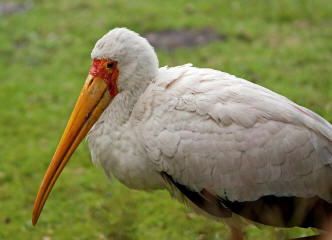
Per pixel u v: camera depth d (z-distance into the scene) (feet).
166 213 38.45
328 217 23.11
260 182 22.65
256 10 73.00
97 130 24.97
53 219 39.47
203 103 23.07
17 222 39.40
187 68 24.85
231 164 22.67
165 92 23.89
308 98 47.73
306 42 63.41
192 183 23.47
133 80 24.50
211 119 22.94
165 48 63.62
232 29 67.46
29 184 43.45
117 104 24.59
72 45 66.80
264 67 57.47
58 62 63.46
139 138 23.94
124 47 24.36
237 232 25.36
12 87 58.34
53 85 58.70
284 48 61.98
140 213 38.45
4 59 64.69
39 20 73.77
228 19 70.74
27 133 50.65
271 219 23.30
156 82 24.36
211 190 23.30
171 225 37.01
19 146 48.73
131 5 76.79
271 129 22.49
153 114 23.67
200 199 23.94
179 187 24.00
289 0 75.15
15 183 43.75
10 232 38.29
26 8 78.48
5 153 47.70
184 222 35.73
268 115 22.66
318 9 72.02
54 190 42.68
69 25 71.72
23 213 40.34
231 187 22.91
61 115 53.26
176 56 61.36
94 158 25.58
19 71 61.98
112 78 24.64
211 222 28.32
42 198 24.94
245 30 66.95
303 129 22.53
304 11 71.67
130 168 24.52
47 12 76.38
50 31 70.54
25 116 53.21
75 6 77.77
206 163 22.90
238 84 23.67
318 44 62.49
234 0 76.43
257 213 23.30
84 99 24.77
